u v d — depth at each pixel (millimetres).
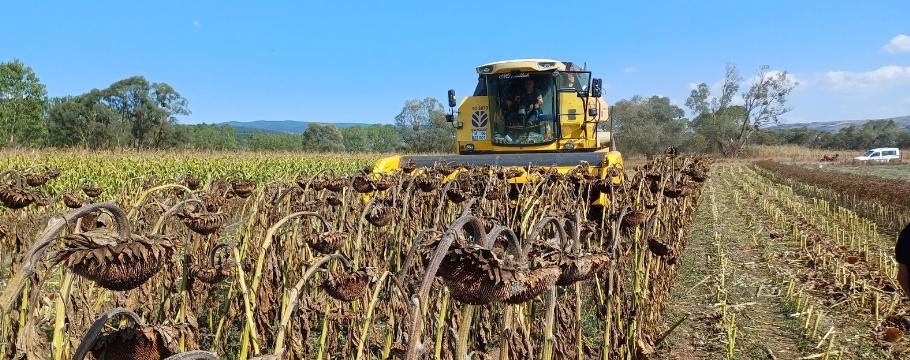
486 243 2031
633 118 63812
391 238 5977
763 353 6125
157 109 69625
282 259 5625
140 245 1997
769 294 8148
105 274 1958
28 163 19969
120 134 67062
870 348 6230
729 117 80062
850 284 8383
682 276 9219
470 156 10453
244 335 3172
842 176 29750
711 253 11000
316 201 5656
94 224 3361
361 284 2967
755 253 11047
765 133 88062
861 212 17328
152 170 20953
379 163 10281
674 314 7312
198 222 3469
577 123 13117
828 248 11188
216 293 6039
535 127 13156
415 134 71438
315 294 4945
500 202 6539
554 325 4438
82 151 28062
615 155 9594
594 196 7934
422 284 1818
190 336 2299
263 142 93750
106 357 2053
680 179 6676
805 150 81938
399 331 4395
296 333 4664
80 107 68375
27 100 65500
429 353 4270
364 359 4832
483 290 2000
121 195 6996
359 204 6648
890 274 9062
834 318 7152
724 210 17891
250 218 5328
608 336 4824
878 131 98812
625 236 6258
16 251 4641
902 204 16078
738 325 6887
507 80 13102
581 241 4270
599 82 13039
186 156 26594
